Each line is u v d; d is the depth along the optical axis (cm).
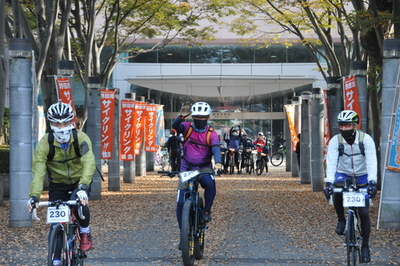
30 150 911
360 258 574
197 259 652
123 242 764
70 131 482
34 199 461
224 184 1800
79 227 504
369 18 1139
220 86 3312
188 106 651
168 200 1330
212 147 632
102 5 1669
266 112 3328
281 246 733
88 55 1505
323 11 1686
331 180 567
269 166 2956
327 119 1407
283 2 1573
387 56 902
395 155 875
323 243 751
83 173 473
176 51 3400
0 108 1125
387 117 912
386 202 887
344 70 1628
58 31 1435
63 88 1223
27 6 1502
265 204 1233
